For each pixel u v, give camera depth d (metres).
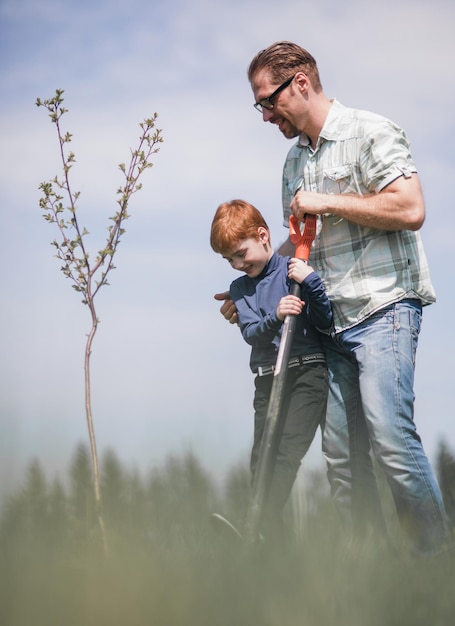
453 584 1.61
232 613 1.31
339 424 3.09
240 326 3.18
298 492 2.82
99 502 2.39
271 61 3.04
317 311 2.95
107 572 1.46
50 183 2.70
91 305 2.66
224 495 2.77
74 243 2.67
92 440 2.51
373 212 2.84
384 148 2.89
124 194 2.71
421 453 2.88
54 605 1.31
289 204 3.29
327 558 1.75
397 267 2.94
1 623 1.27
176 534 2.22
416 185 2.88
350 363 3.08
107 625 1.28
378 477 3.33
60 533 2.21
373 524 2.90
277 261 3.16
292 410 2.99
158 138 2.72
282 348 2.85
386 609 1.38
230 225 3.08
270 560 1.70
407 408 2.88
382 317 2.93
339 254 3.01
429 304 3.05
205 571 1.60
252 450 3.04
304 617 1.30
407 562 1.96
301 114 3.06
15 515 2.26
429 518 2.85
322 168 3.07
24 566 1.54
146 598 1.33
